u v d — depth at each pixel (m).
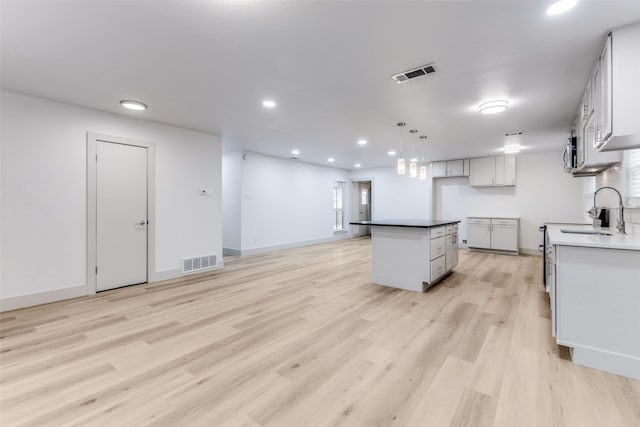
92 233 3.61
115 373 1.92
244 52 2.24
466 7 1.71
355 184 9.91
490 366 2.00
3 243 3.03
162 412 1.56
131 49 2.21
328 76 2.65
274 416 1.53
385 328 2.62
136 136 3.99
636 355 1.86
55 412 1.56
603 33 1.95
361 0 1.65
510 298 3.46
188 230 4.61
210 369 1.97
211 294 3.63
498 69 2.49
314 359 2.10
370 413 1.55
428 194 7.88
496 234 6.49
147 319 2.83
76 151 3.48
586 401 1.64
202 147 4.75
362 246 7.85
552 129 4.39
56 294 3.34
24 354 2.16
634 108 1.84
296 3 1.68
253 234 6.57
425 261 3.68
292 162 7.57
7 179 3.04
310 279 4.36
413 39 2.06
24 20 1.83
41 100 3.23
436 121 4.02
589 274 1.99
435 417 1.52
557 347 2.27
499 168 6.56
